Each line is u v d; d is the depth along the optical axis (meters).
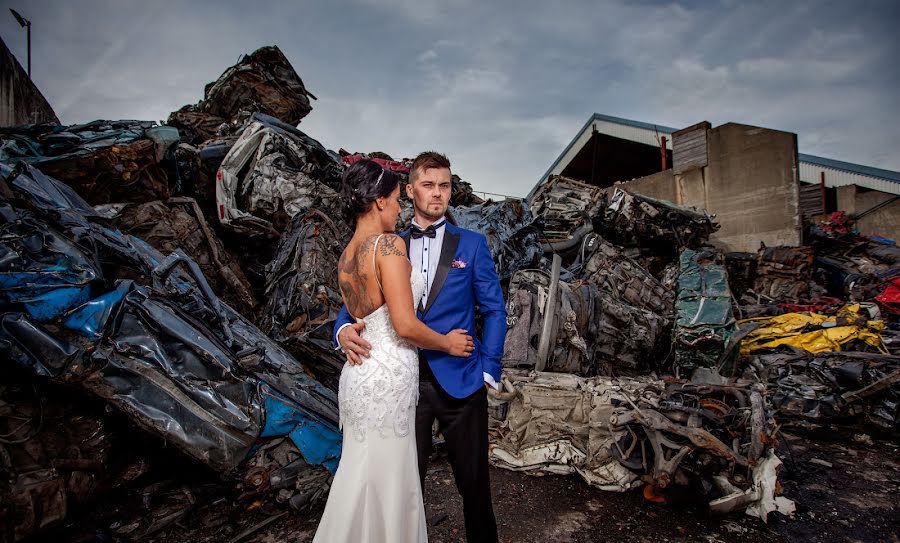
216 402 2.30
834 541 2.33
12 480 1.99
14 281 2.03
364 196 1.57
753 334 5.27
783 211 9.81
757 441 2.46
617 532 2.40
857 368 4.03
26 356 1.99
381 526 1.42
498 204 5.61
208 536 2.29
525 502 2.71
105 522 2.32
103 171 3.68
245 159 4.62
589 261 5.54
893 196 11.95
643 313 5.04
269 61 7.12
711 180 10.95
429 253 1.98
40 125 3.84
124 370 2.17
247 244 4.83
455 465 1.81
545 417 3.09
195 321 2.57
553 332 3.67
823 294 7.52
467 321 1.89
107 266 2.54
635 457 2.72
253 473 2.46
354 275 1.59
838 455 3.49
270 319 3.64
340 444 2.69
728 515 2.56
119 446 2.46
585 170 18.16
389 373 1.49
